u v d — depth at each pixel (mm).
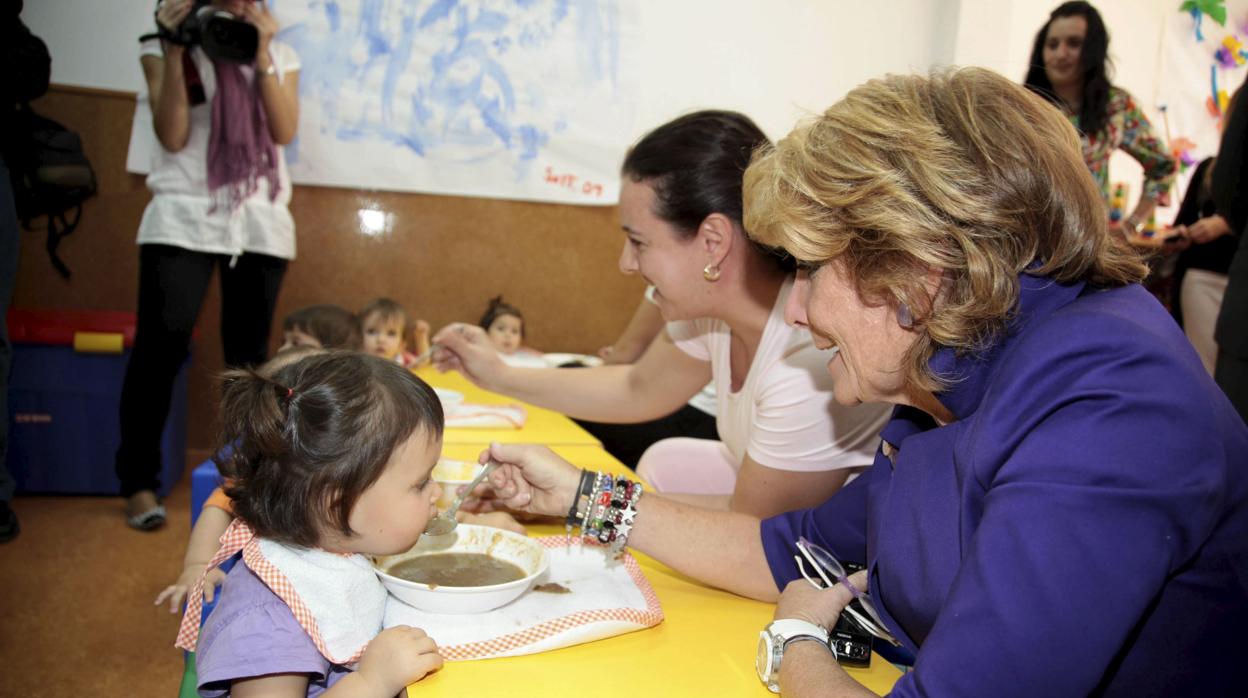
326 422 882
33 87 2133
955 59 3588
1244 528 678
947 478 784
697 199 1245
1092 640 602
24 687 1729
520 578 1018
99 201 3049
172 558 2424
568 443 1842
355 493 881
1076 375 668
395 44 3188
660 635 967
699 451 2037
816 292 816
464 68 3266
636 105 3449
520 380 1812
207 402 3246
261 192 2791
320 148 3170
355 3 3125
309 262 3246
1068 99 3252
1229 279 2055
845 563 1028
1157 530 608
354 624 894
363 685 799
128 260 3105
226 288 2828
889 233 719
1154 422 625
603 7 3363
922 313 734
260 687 836
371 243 3291
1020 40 3643
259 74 2719
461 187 3334
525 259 3459
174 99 2557
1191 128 3795
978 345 739
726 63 3506
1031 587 610
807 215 778
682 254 1298
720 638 970
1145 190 3432
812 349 1255
